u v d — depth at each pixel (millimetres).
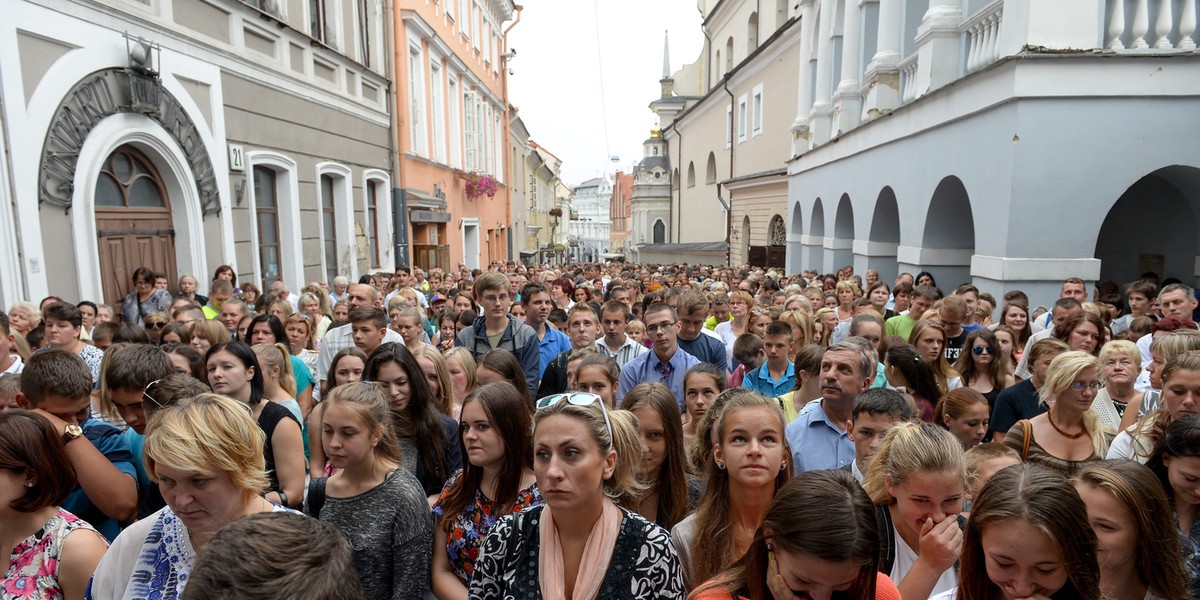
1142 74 7355
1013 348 6129
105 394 3324
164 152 7879
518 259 35875
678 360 4957
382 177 14977
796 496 1778
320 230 11953
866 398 3072
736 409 2477
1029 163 7590
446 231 20188
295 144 11062
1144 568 2102
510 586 2113
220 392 3467
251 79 9719
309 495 2861
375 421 2783
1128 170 7520
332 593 1301
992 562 1834
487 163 26828
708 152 36062
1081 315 5191
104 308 6543
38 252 6191
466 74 22297
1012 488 1843
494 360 4293
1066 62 7391
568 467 2041
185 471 1994
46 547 2252
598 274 17172
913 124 10516
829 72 17078
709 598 1965
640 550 2080
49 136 6305
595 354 4062
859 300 7598
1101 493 2125
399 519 2727
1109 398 4121
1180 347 3914
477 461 2797
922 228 10273
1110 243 10734
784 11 25516
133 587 2094
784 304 7719
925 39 10180
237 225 9461
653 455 2902
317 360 6062
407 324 5551
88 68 6703
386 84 15352
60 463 2297
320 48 11906
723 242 32781
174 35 7957
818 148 16578
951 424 3662
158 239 8094
